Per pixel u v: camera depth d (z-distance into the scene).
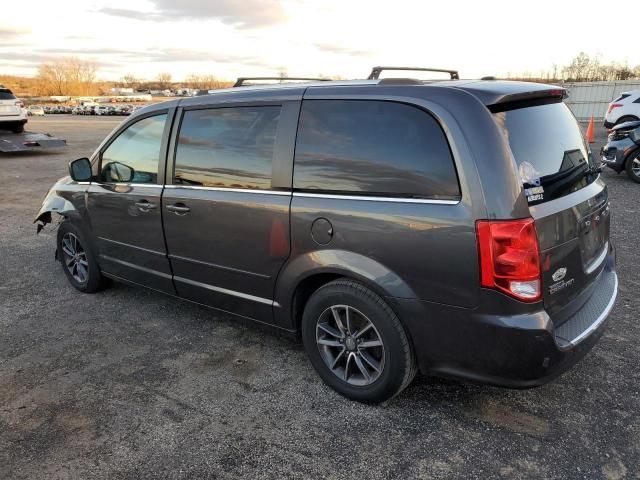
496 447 2.54
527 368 2.38
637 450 2.50
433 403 2.90
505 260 2.28
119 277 4.27
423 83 2.65
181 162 3.50
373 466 2.44
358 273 2.66
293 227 2.90
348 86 2.82
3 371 3.35
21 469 2.46
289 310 3.09
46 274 5.21
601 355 3.34
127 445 2.62
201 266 3.48
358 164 2.67
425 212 2.44
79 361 3.46
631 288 4.39
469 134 2.35
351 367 2.95
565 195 2.63
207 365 3.38
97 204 4.17
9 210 8.22
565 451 2.50
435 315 2.50
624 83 24.12
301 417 2.81
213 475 2.41
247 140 3.14
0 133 16.50
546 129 2.71
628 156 9.34
